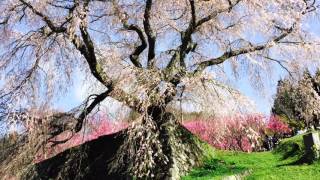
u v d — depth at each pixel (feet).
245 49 52.47
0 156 48.49
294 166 46.75
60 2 47.65
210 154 55.11
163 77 46.85
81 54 48.93
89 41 48.06
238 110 45.24
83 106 50.03
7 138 46.47
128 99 45.06
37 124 47.01
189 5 52.37
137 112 45.93
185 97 46.55
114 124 46.68
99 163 51.72
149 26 52.24
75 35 47.06
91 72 49.08
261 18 50.44
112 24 53.67
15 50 48.06
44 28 47.73
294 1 49.85
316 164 45.37
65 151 53.31
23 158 47.98
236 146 63.26
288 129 81.05
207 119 47.44
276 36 52.06
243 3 49.93
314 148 46.62
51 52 48.57
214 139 50.78
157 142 45.34
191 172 49.88
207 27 56.29
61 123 50.06
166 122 50.21
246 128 46.29
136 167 44.11
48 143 50.08
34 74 47.83
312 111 57.31
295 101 58.54
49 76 48.78
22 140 47.67
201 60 58.70
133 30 54.08
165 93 46.03
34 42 47.62
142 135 44.09
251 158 55.98
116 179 48.83
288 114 79.46
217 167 51.57
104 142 52.90
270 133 80.28
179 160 49.24
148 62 51.78
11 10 46.47
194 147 52.60
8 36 47.83
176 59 51.21
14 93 46.06
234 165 52.85
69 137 50.85
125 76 45.47
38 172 53.36
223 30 55.88
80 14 45.37
